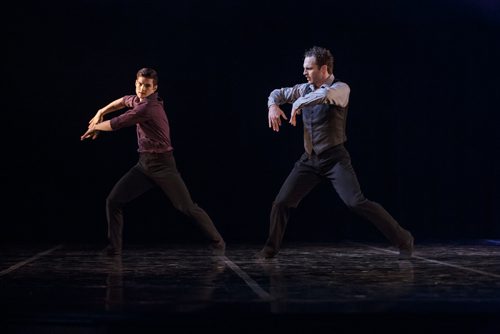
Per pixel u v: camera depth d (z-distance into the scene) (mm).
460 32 7461
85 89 7281
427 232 7570
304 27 7371
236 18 7324
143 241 7344
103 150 7340
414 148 7523
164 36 7316
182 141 7391
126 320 2381
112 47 7277
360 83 7461
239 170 7441
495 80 7480
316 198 7531
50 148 7285
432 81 7484
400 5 7395
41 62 7246
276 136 7434
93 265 4207
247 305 2547
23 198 7277
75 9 7246
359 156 7516
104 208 7348
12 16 7199
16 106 7242
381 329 2408
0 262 4426
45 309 2477
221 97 7383
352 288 3018
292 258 4688
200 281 3326
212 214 7438
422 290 2939
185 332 2377
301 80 7367
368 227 7543
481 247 5812
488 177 7547
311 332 2396
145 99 4895
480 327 2418
